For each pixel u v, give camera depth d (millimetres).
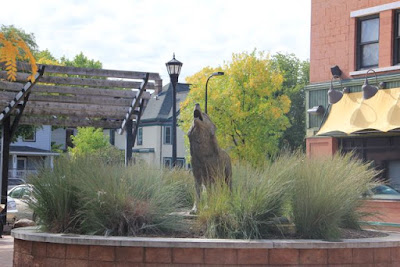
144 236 9320
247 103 37594
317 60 23688
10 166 50375
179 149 58125
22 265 9719
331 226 9281
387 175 21188
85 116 18516
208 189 9844
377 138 21531
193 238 9094
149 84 17906
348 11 22719
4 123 17266
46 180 10344
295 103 58656
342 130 21125
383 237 9930
